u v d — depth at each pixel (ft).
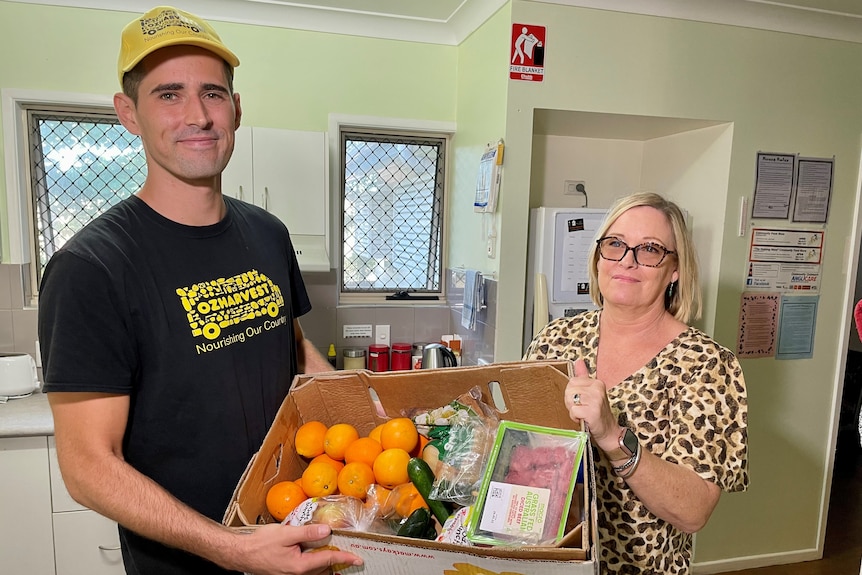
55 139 7.77
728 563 8.34
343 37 8.28
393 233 9.23
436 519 2.62
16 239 7.52
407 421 2.99
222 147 3.35
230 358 3.39
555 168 8.77
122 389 2.99
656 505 3.06
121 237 3.17
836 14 7.24
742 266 7.78
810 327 8.19
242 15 7.84
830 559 8.71
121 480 2.72
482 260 7.71
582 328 4.19
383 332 9.05
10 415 6.46
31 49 7.32
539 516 2.26
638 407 3.62
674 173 8.47
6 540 6.31
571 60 6.85
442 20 8.18
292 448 3.10
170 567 3.37
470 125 8.13
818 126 7.79
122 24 7.52
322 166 7.86
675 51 7.14
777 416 8.27
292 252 4.32
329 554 2.24
